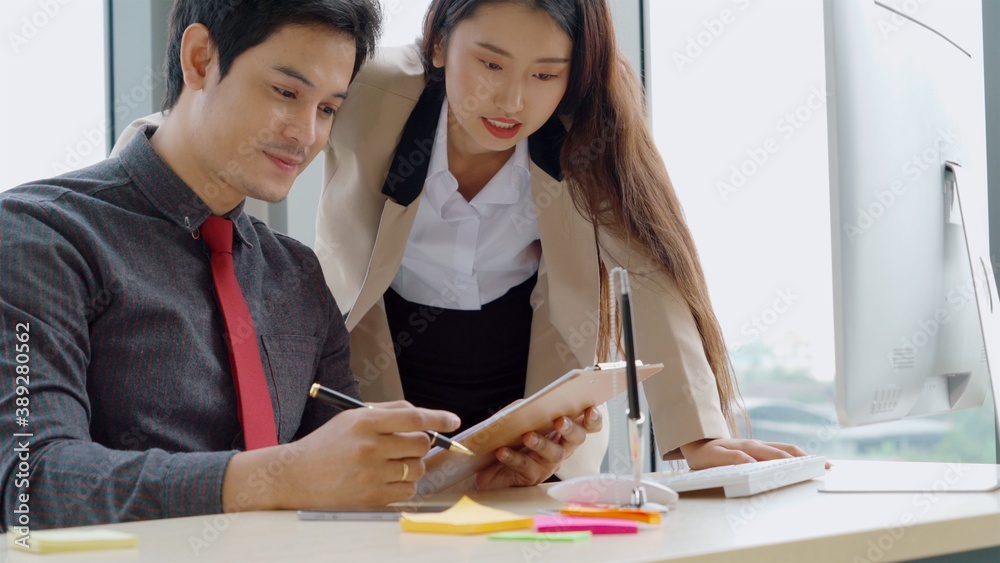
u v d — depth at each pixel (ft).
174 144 4.39
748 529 2.68
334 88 4.35
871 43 3.59
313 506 3.28
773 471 3.59
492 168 5.56
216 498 3.27
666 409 4.79
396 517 3.01
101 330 4.06
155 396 4.08
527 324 5.82
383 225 5.34
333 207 5.65
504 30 4.74
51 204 4.10
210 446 4.22
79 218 4.12
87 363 3.94
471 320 5.73
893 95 3.66
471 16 4.82
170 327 4.17
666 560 2.21
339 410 4.83
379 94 5.34
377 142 5.33
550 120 5.49
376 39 4.77
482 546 2.45
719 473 3.65
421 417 3.23
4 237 3.91
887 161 3.60
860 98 3.51
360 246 5.57
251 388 4.20
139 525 2.91
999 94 6.36
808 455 4.20
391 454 3.23
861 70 3.53
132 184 4.33
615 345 5.84
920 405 3.88
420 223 5.59
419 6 7.75
